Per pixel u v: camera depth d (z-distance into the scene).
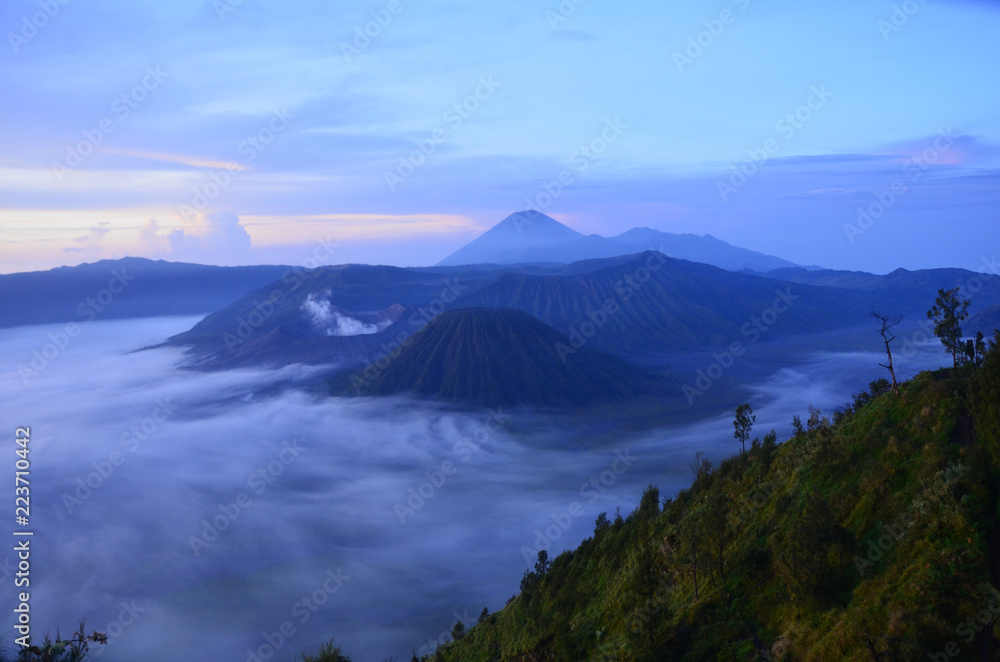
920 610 24.27
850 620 26.27
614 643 37.31
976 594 23.78
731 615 33.44
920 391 40.12
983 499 27.78
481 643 56.50
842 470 38.81
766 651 29.39
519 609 56.97
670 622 35.25
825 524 31.70
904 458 35.31
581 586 51.94
